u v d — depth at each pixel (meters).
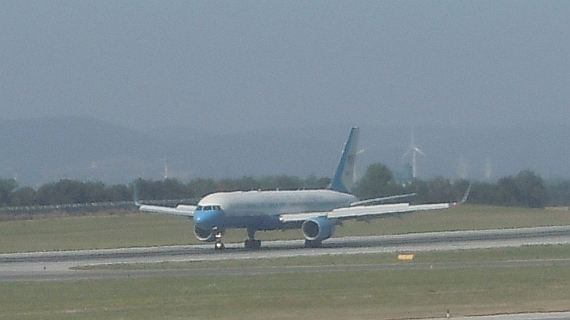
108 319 191.75
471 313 188.50
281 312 198.00
